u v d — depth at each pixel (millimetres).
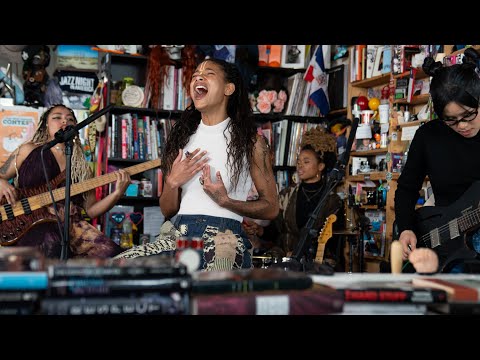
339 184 4883
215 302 1156
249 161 2510
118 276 1141
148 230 4711
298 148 5070
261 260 3744
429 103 3932
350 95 4938
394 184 4281
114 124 4625
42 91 4965
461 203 2445
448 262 2256
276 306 1179
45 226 3340
